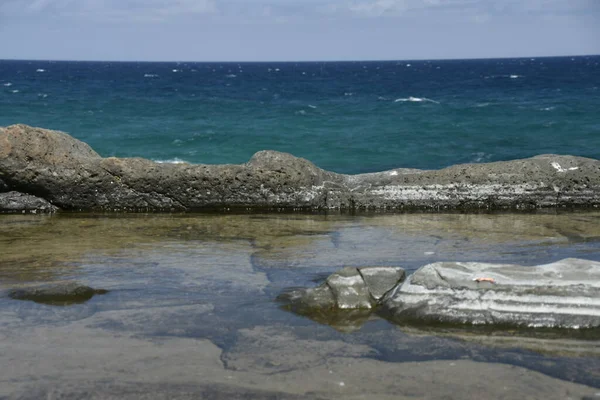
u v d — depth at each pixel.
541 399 3.33
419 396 3.36
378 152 19.47
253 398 3.35
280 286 5.15
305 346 3.99
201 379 3.55
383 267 5.00
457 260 5.87
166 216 8.11
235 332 4.21
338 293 4.68
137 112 32.22
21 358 3.82
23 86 61.34
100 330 4.25
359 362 3.76
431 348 3.95
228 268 5.67
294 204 8.42
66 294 4.94
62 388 3.45
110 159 8.44
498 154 18.72
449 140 21.48
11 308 4.69
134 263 5.84
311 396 3.36
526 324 4.23
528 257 5.95
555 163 8.57
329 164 17.81
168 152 19.38
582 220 7.68
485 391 3.41
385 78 91.12
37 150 8.32
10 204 8.39
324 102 40.69
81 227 7.42
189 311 4.59
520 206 8.48
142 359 3.80
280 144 20.91
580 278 4.48
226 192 8.41
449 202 8.45
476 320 4.29
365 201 8.46
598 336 4.11
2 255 6.12
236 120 28.62
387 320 4.41
